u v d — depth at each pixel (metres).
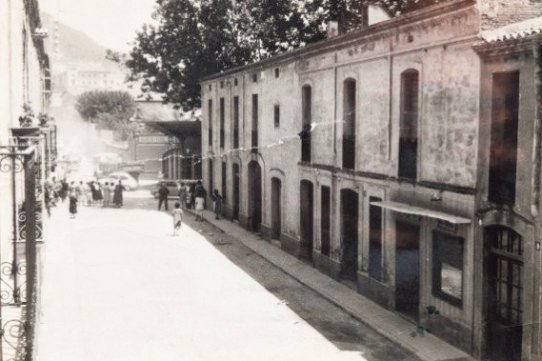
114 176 48.41
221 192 31.92
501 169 11.75
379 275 16.06
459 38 12.66
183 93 40.34
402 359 12.41
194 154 42.75
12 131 12.98
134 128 60.22
